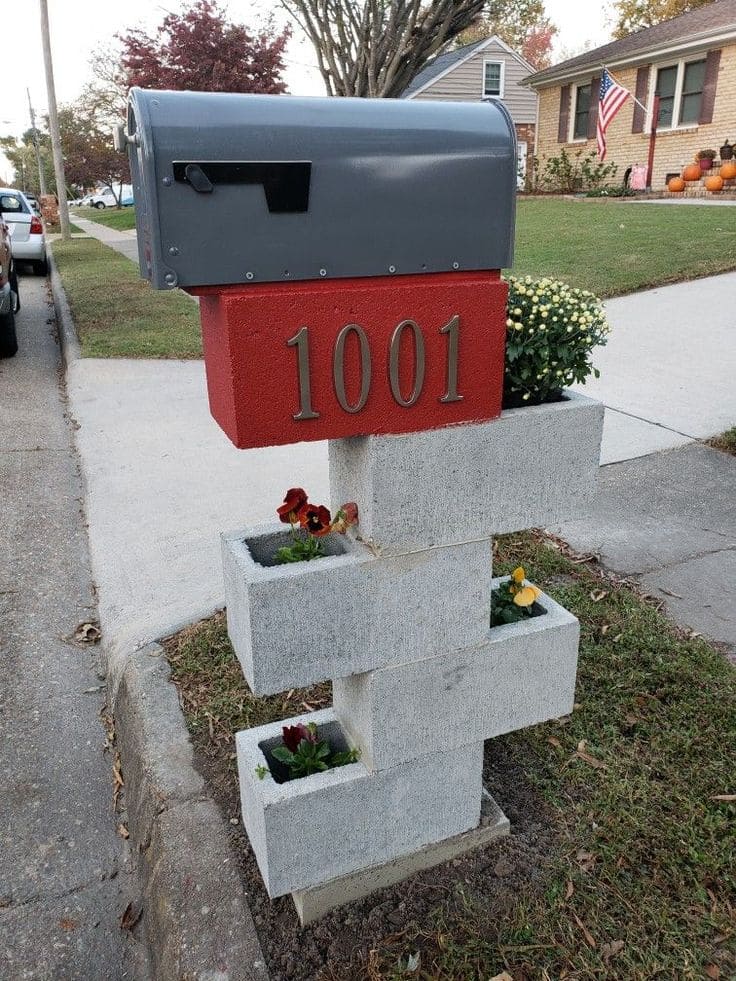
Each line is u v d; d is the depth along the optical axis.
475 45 26.05
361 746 2.09
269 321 1.64
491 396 1.88
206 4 17.31
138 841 2.51
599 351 7.06
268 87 17.36
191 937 2.03
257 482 4.95
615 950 1.94
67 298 11.27
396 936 2.02
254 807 2.01
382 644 1.94
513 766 2.51
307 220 1.63
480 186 1.76
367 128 1.64
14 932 2.31
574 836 2.26
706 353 6.89
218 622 3.32
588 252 10.66
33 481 5.24
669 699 2.78
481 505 1.96
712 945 1.95
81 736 3.06
